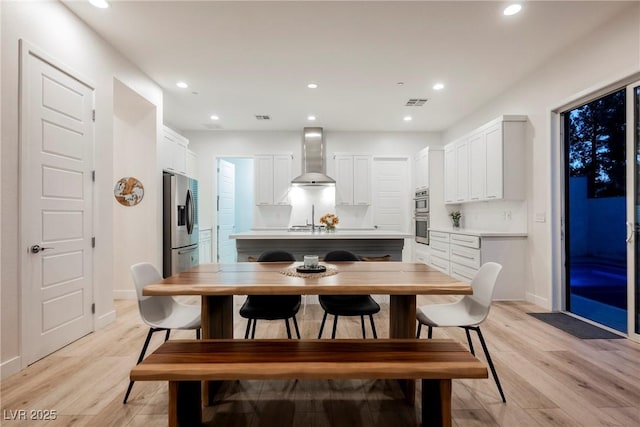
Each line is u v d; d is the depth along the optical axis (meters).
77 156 2.71
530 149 3.87
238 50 3.29
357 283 1.80
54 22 2.47
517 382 2.04
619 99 3.20
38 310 2.32
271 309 2.27
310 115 5.48
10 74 2.11
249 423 1.69
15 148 2.14
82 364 2.29
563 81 3.33
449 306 2.29
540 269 3.71
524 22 2.81
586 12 2.67
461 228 5.61
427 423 1.64
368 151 6.52
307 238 3.90
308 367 1.43
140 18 2.74
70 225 2.63
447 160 5.60
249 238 3.88
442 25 2.85
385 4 2.56
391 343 1.71
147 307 2.00
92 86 2.88
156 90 4.09
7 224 2.09
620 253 4.08
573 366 2.25
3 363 2.06
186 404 1.58
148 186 4.04
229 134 6.47
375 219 6.52
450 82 4.11
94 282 2.92
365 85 4.20
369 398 1.93
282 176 6.26
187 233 4.68
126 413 1.73
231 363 1.46
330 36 3.04
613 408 1.77
